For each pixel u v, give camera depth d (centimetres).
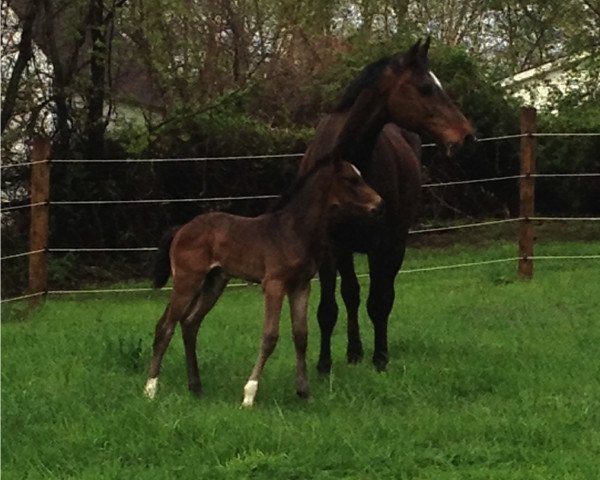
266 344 725
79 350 948
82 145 1672
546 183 2003
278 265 719
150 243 1703
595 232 1923
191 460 602
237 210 1762
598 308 1166
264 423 659
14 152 1634
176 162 1711
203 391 784
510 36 2245
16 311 1269
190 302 761
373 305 891
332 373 841
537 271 1490
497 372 822
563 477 571
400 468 588
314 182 723
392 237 890
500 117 1970
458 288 1359
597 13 1980
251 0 1923
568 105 2106
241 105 1852
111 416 683
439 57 1981
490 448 623
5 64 1644
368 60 1958
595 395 750
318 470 586
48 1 1591
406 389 779
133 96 1797
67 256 1612
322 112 1992
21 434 657
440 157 1952
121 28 1647
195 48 1761
